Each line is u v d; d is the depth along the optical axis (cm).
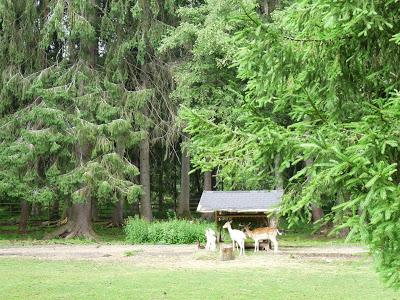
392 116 372
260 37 444
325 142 360
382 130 372
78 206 2297
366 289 1080
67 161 2230
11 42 2258
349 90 464
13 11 2264
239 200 1908
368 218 369
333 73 447
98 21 2458
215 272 1335
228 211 1888
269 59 446
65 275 1295
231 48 1820
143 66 2489
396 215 339
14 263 1530
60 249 1897
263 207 1855
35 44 2395
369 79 464
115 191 2138
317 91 463
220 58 2172
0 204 3381
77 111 2162
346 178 382
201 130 459
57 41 2528
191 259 1603
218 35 1920
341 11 396
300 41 454
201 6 2275
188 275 1287
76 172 2089
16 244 2083
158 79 2472
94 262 1553
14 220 3028
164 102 2511
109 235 2489
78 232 2277
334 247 1898
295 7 450
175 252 1764
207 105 2192
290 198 467
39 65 2366
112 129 2128
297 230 2475
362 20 414
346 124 395
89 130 2105
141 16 2338
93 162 2120
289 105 494
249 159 450
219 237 1944
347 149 362
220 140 453
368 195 335
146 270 1381
